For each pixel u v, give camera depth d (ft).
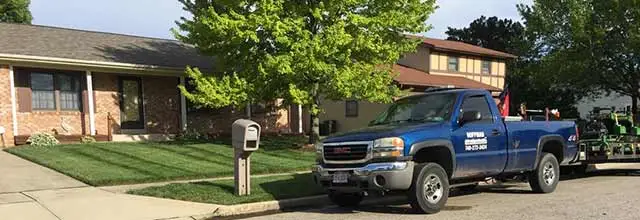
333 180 27.40
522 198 31.99
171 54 70.49
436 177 27.20
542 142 33.71
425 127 27.58
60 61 56.29
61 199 29.89
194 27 53.78
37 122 57.52
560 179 42.57
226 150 53.72
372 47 51.90
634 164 53.16
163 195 30.83
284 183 35.09
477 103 30.60
